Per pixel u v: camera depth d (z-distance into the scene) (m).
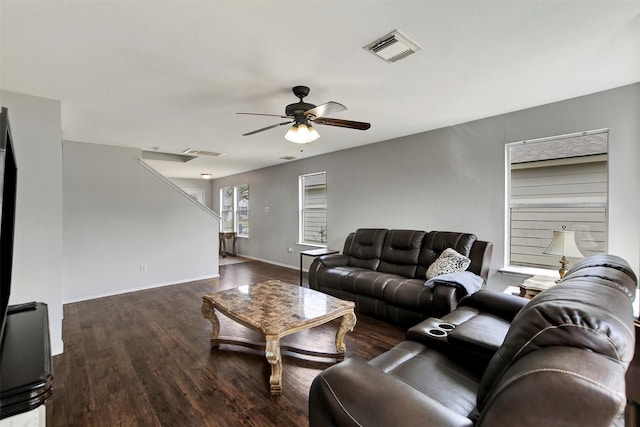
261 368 2.44
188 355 2.65
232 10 1.59
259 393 2.10
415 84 2.56
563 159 3.06
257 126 3.67
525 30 1.80
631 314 0.86
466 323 1.87
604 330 0.71
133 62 2.14
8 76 2.32
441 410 0.90
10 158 1.21
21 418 0.80
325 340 2.93
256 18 1.66
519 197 3.36
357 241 4.52
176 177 9.14
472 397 1.34
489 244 3.32
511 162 3.40
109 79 2.39
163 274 5.12
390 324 3.35
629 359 0.70
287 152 5.45
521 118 3.24
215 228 5.80
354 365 1.14
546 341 0.77
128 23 1.69
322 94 2.76
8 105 2.59
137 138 4.25
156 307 3.99
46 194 2.73
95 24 1.69
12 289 2.57
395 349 1.75
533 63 2.21
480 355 1.57
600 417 0.63
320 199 5.93
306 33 1.81
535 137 3.14
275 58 2.10
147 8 1.56
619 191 2.67
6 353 1.01
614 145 2.69
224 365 2.48
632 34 1.84
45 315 1.45
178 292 4.71
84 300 4.31
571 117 2.92
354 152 5.09
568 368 0.67
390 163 4.54
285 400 2.02
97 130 3.83
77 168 4.35
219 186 9.32
